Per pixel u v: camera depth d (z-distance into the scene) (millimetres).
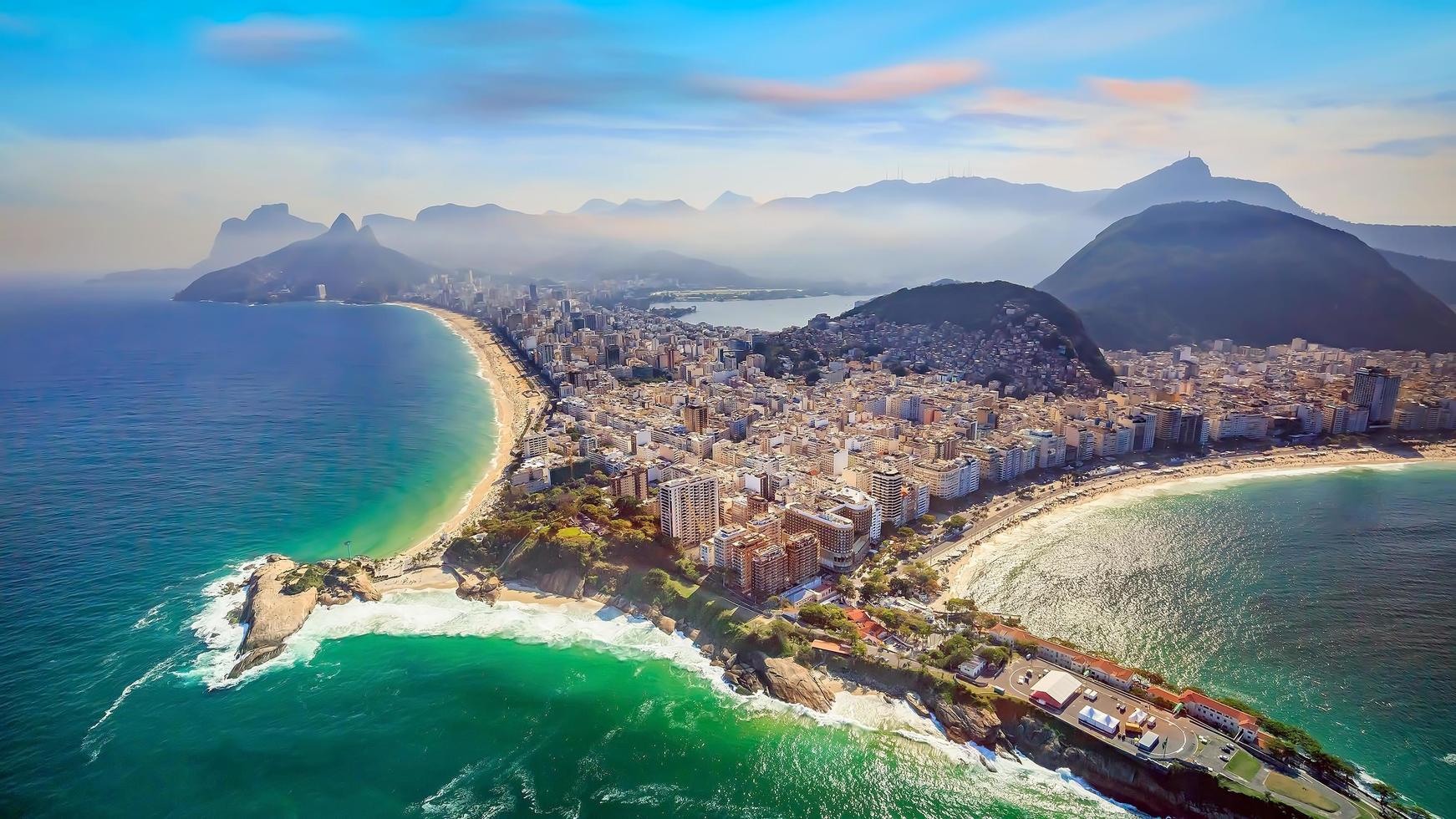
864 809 195875
